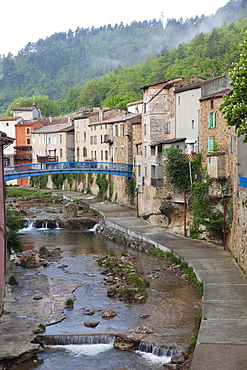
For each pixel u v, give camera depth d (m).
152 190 64.94
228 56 156.12
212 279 38.31
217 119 53.44
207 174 53.97
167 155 58.91
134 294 38.19
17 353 28.08
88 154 109.56
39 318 33.75
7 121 133.25
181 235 56.56
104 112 107.75
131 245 57.12
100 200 92.88
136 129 78.88
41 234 67.12
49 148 124.38
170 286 40.88
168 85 65.88
